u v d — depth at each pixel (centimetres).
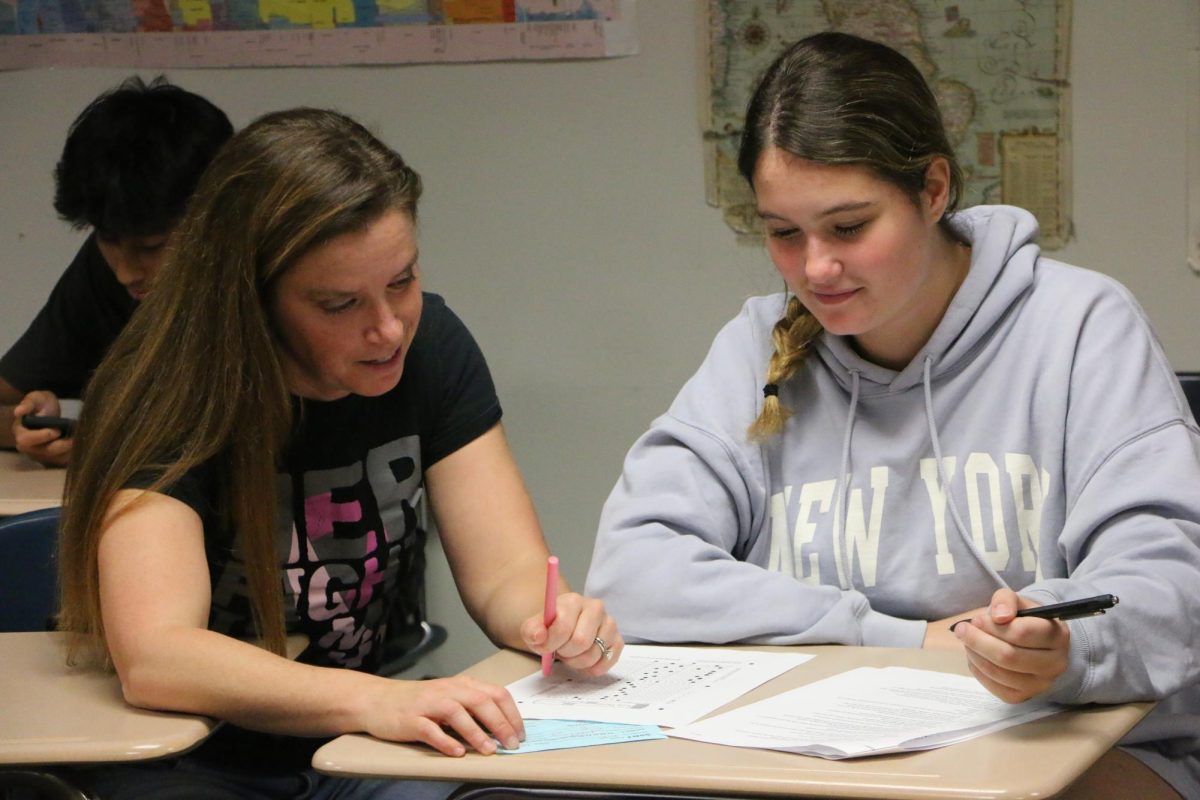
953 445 161
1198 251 261
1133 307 160
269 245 146
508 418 301
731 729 119
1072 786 128
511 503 175
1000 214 167
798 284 152
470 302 299
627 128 285
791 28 272
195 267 154
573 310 294
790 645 150
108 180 221
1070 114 263
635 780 109
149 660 137
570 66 286
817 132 143
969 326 160
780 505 169
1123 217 264
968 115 267
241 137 153
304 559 165
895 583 160
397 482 171
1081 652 119
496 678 144
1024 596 130
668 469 169
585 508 300
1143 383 153
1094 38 260
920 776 104
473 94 291
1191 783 141
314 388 160
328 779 161
